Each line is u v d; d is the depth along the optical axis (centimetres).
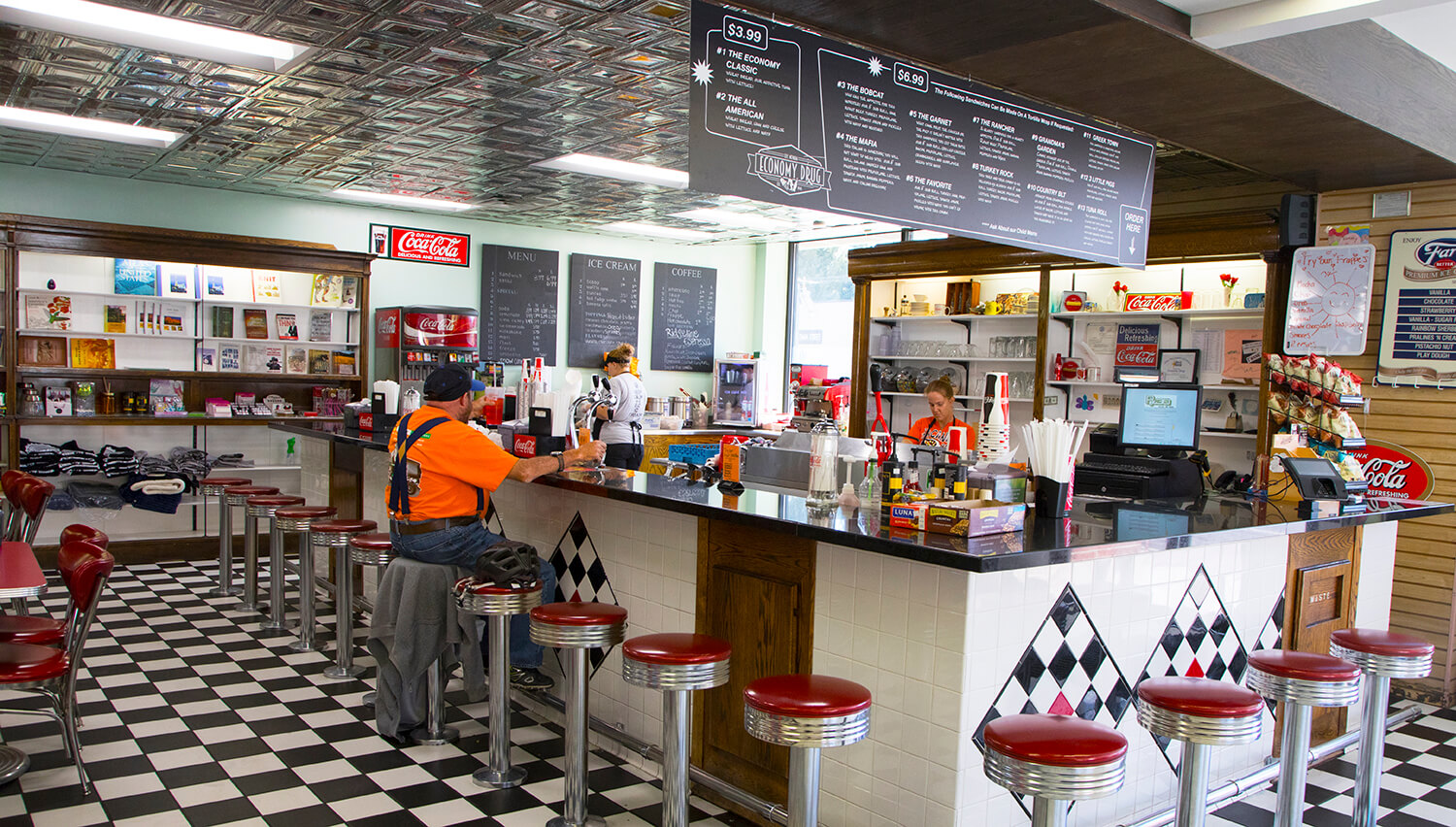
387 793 343
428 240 945
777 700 236
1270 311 572
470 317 905
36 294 739
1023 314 739
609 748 399
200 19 435
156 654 516
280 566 569
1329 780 396
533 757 384
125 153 700
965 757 273
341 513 663
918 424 655
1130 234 459
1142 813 337
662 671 274
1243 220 566
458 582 358
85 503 718
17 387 710
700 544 358
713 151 324
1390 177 530
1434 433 524
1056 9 326
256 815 322
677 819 287
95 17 439
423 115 588
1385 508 415
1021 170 412
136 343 790
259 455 828
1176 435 469
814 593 315
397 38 453
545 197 847
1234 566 371
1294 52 397
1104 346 700
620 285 1067
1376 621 464
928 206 381
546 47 462
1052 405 721
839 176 355
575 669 319
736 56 327
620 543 400
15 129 629
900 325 841
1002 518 289
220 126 621
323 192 845
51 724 407
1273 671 295
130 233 725
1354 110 429
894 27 345
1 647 322
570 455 397
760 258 1146
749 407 1047
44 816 318
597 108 567
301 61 490
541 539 453
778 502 344
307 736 399
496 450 378
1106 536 295
